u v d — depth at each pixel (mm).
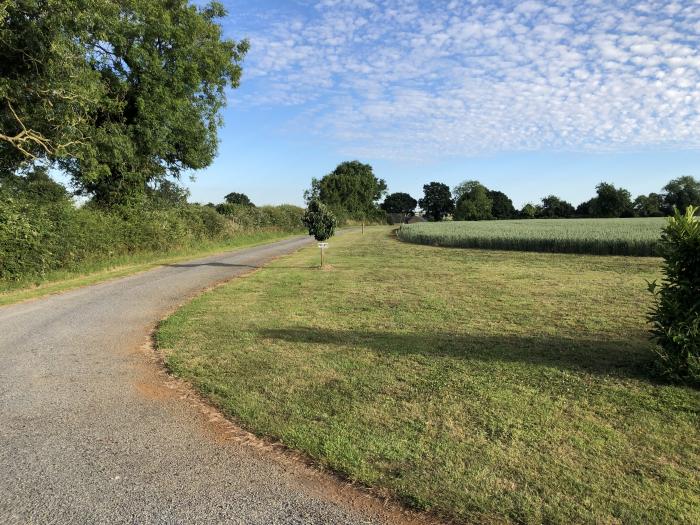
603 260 18938
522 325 7590
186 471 3312
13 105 17359
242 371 5469
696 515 2770
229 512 2830
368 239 40125
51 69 16000
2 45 15555
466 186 109125
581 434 3791
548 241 23828
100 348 6676
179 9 23016
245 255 24078
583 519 2734
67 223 15070
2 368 5754
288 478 3223
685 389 4660
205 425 4086
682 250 4781
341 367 5559
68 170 21266
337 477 3234
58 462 3447
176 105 22469
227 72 25734
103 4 17672
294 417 4180
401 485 3096
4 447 3693
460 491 3016
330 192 87438
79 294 11695
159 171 25141
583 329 7266
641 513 2785
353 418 4141
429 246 29734
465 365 5539
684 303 4805
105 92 19766
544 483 3098
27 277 12844
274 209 53875
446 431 3863
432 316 8398
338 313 8828
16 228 12508
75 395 4828
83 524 2713
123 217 21219
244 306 9688
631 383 4863
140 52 20938
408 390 4789
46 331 7750
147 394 4844
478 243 27516
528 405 4359
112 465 3400
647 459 3412
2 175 19125
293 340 6848
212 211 32469
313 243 35094
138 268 17656
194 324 8008
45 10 15102
